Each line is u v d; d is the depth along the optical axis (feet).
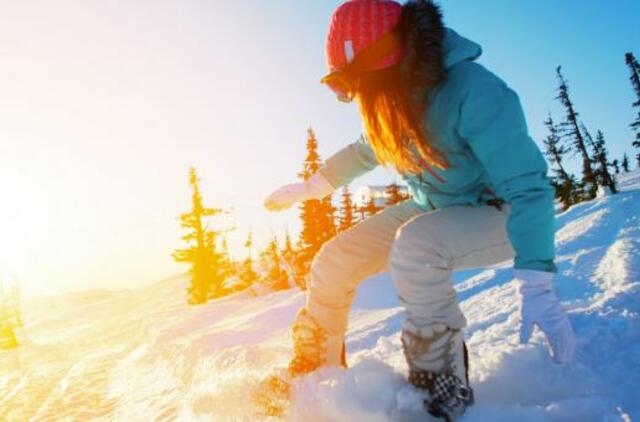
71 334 88.84
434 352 5.01
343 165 7.66
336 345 6.57
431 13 5.01
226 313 47.91
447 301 5.20
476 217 5.45
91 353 47.50
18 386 29.55
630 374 5.28
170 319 52.06
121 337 57.11
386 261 6.72
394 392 5.08
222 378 6.88
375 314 21.59
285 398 5.88
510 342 7.45
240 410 6.22
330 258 6.59
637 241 13.28
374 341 13.79
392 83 5.17
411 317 5.20
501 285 15.64
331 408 5.08
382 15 5.16
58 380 30.60
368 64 5.16
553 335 4.69
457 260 5.42
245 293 97.60
